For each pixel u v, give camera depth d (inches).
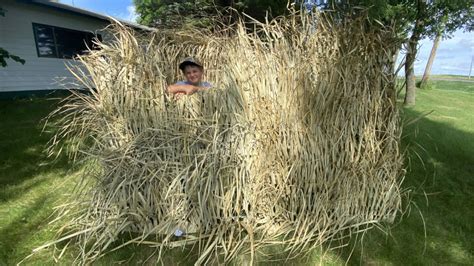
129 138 103.5
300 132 100.2
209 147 98.7
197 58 126.6
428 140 206.8
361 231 96.9
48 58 362.0
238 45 115.5
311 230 97.8
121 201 94.5
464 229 105.2
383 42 103.2
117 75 106.9
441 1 281.3
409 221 108.3
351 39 102.0
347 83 100.7
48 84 363.3
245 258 88.9
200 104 104.7
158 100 105.7
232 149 99.4
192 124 102.1
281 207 101.2
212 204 95.7
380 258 90.1
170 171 97.9
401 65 105.2
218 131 100.4
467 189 135.7
